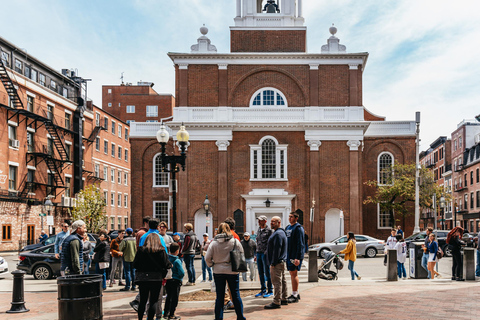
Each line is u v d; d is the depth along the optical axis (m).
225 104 37.56
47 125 46.66
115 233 29.84
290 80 38.06
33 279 19.58
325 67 37.94
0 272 21.14
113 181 65.25
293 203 37.00
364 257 30.64
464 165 65.81
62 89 52.41
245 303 11.61
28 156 43.47
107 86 89.44
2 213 38.38
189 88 37.78
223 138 37.09
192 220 36.69
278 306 10.73
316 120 37.34
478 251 18.16
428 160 89.25
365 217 40.38
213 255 9.18
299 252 11.37
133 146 42.09
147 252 8.90
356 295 12.80
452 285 15.14
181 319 9.95
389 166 41.03
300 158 37.34
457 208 69.88
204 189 36.91
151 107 88.44
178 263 9.87
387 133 41.25
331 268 22.41
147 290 8.95
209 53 37.59
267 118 37.62
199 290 14.48
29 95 44.16
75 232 11.26
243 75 37.97
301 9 40.47
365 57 37.81
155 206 41.66
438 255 17.34
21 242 40.75
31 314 11.03
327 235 36.53
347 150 37.09
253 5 39.91
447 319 9.34
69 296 7.96
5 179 39.91
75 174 52.78
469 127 66.56
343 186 36.81
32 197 43.47
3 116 39.91
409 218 40.66
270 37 38.94
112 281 15.83
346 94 37.72
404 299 11.99
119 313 10.86
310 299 12.05
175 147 37.16
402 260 17.62
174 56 37.75
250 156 37.34
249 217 36.75
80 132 53.31
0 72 39.94
